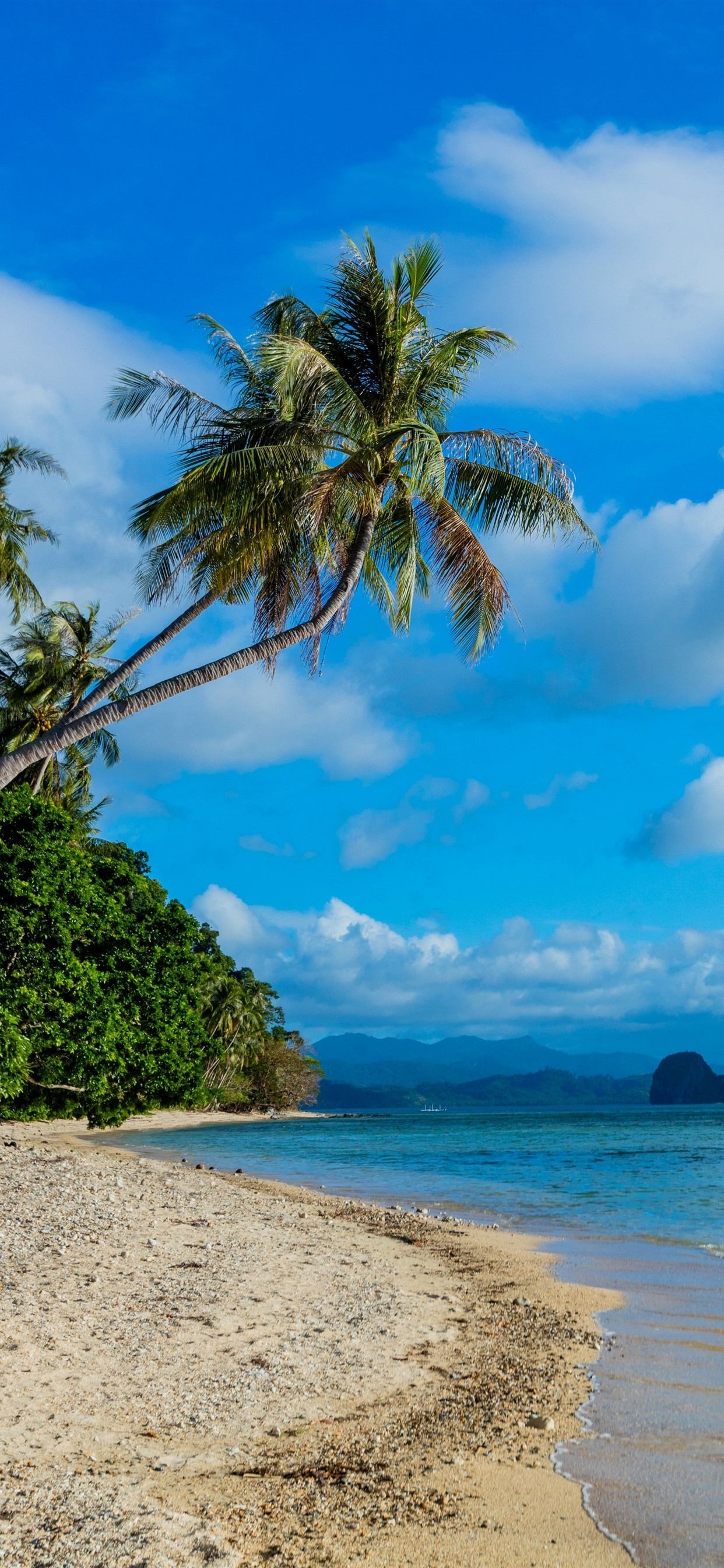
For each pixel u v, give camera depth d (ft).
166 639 60.44
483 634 56.13
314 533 53.57
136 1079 104.58
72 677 127.95
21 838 90.99
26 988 84.38
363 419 53.52
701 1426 21.49
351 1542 15.80
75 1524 15.90
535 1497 17.75
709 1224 57.16
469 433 57.36
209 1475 18.62
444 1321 31.83
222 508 54.24
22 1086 91.97
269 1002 330.13
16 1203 48.70
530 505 56.70
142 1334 28.14
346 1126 272.10
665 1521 16.65
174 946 117.60
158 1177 69.51
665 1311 33.50
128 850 153.28
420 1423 21.70
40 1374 23.99
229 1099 268.82
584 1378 25.34
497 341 59.36
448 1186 83.10
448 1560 15.20
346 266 57.88
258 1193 66.49
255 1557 15.29
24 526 93.45
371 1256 43.98
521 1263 43.32
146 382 57.26
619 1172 98.22
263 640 57.31
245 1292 34.45
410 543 60.23
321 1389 24.13
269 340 51.26
